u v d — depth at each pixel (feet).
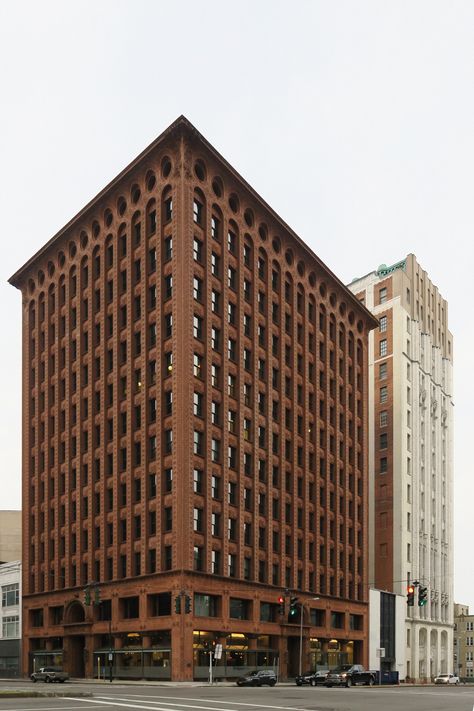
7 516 386.73
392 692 170.40
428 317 402.72
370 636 302.45
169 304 225.76
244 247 254.47
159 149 236.84
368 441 353.31
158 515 214.48
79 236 271.49
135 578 217.77
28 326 296.10
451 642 378.73
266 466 248.52
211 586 212.64
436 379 402.72
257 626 230.07
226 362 234.99
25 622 268.62
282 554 250.57
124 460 233.96
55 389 273.13
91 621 231.50
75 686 170.19
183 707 98.73
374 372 372.17
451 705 116.37
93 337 255.91
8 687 157.28
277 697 129.80
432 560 370.32
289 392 271.08
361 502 313.73
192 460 213.46
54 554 260.01
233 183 250.37
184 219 224.74
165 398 221.05
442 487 394.73
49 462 270.46
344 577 290.76
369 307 384.06
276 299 269.64
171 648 200.95
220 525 221.25
